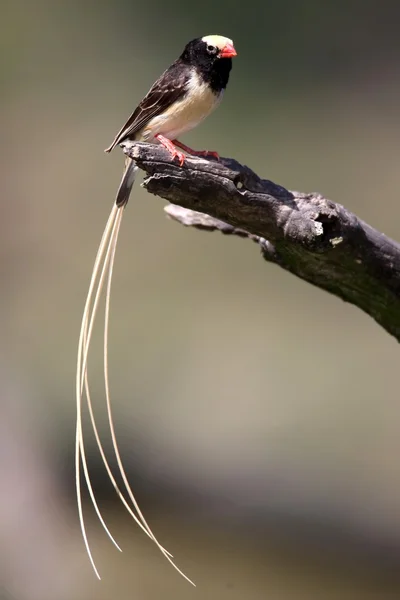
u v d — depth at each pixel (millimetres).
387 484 11844
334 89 16906
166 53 17078
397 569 10586
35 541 10719
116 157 16516
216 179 5461
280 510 11492
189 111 6473
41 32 17234
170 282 15203
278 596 10172
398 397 13148
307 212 5586
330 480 11867
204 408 13219
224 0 17234
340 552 10797
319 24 17172
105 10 17297
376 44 17000
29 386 12680
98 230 15953
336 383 13461
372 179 16156
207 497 11539
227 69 6488
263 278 15156
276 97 16875
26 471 11250
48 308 14930
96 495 11648
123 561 10703
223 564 10633
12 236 15883
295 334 14398
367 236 5820
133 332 14555
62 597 10273
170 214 6812
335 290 6211
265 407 13164
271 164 16438
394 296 6078
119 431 12516
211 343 14312
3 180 16375
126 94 16953
